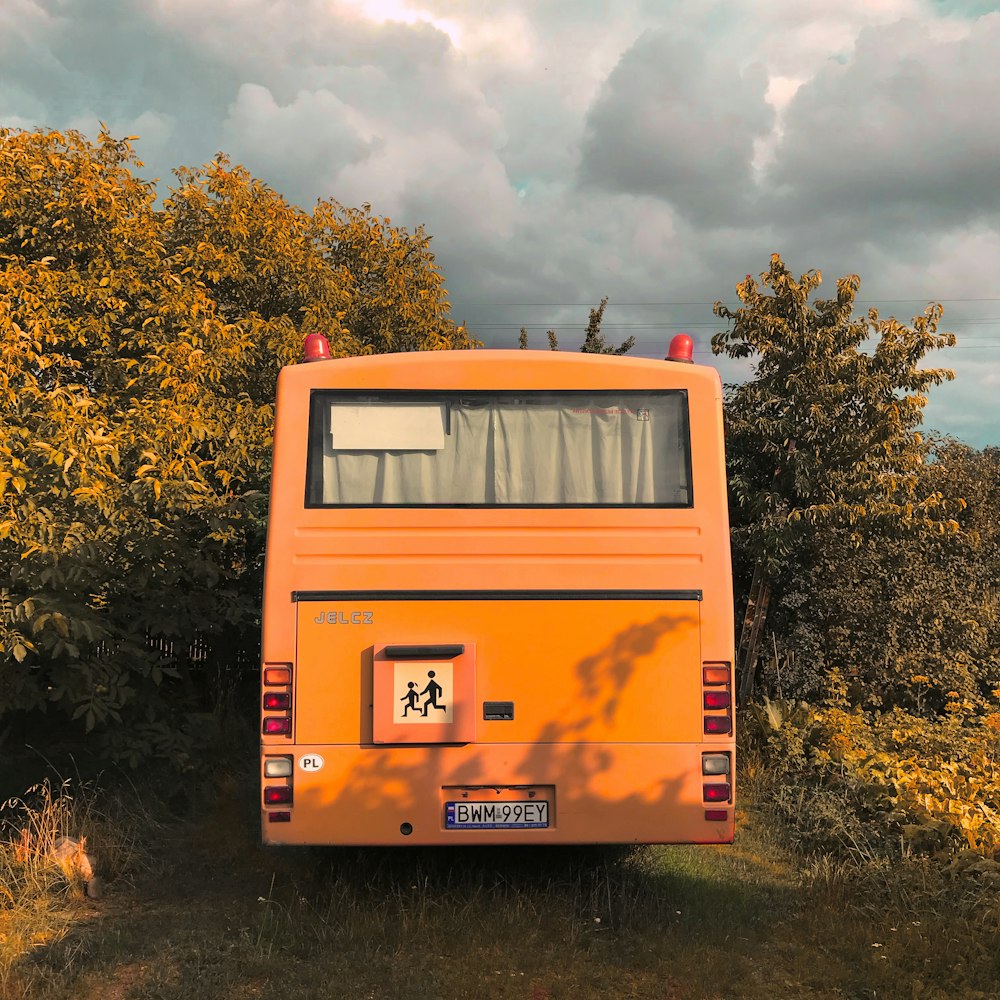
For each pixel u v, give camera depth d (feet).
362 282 55.06
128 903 19.62
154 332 36.47
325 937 17.75
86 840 20.97
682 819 18.65
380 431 19.19
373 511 18.85
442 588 18.72
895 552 40.60
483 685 18.63
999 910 17.92
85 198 37.19
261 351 41.50
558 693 18.69
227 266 41.98
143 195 41.50
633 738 18.70
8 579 21.20
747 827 25.09
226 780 27.17
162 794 25.40
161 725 25.58
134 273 37.81
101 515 23.56
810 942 17.92
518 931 18.07
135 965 16.53
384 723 18.37
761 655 41.75
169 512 26.91
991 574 45.93
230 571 30.48
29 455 22.17
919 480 41.34
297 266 44.60
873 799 25.21
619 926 18.47
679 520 19.13
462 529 18.90
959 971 16.03
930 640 40.42
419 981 16.01
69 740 27.40
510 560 18.85
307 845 18.43
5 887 18.88
